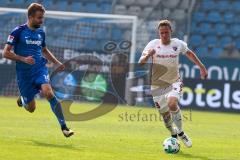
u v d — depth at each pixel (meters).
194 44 106.38
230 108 87.62
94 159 34.31
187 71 89.19
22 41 41.94
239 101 87.31
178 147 39.47
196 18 109.19
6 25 92.75
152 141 46.12
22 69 42.41
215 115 81.31
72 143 41.84
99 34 93.94
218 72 88.69
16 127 51.34
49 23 93.31
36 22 41.91
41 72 42.22
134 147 41.66
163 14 108.44
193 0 108.38
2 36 92.25
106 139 45.88
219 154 40.62
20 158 33.06
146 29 103.50
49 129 51.25
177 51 41.91
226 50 105.56
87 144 41.88
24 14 93.06
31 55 42.19
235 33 108.19
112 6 110.94
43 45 43.56
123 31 100.19
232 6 111.31
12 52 41.69
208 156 39.22
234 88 87.81
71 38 93.12
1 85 90.44
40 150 36.69
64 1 111.62
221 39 107.38
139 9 110.00
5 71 90.38
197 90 88.75
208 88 88.56
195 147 44.00
